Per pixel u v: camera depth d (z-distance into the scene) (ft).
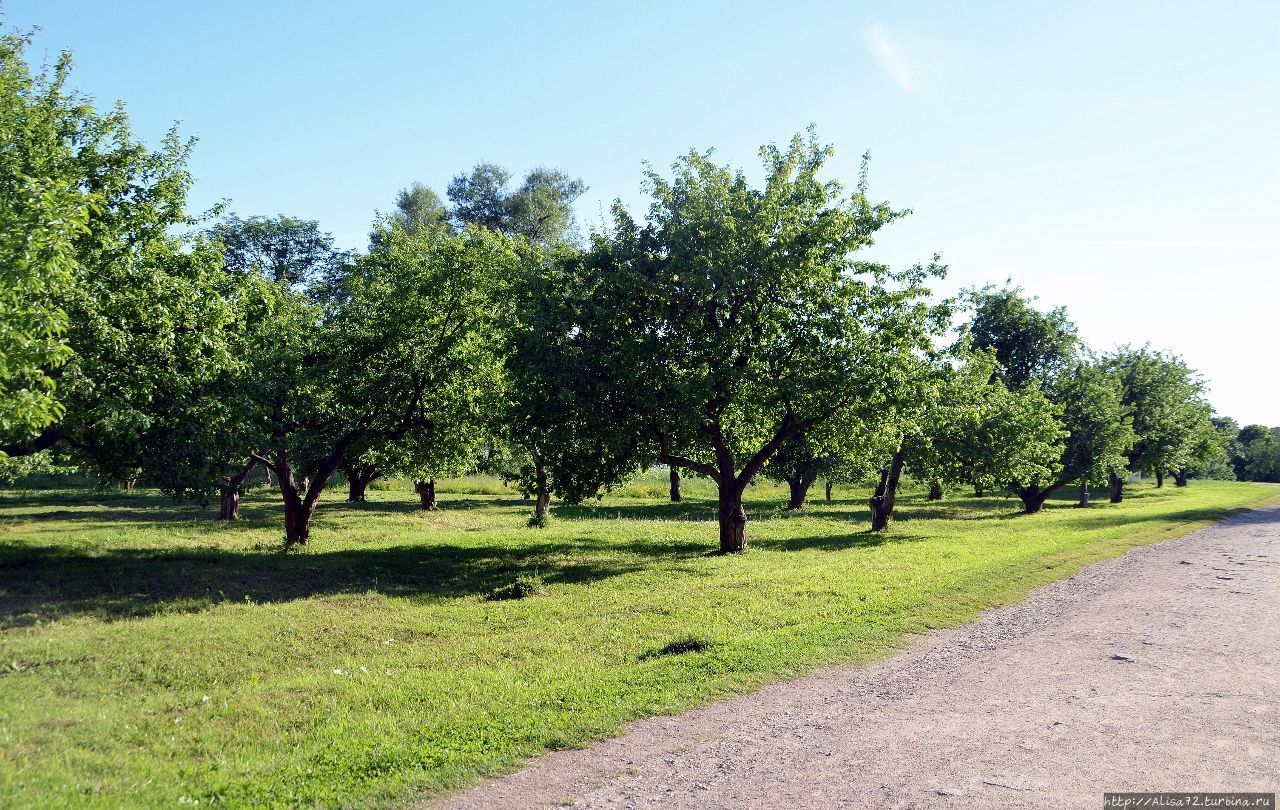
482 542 80.79
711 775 20.58
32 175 44.37
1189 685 27.27
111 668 33.50
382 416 77.82
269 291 72.54
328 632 41.04
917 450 99.45
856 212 69.77
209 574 56.80
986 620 39.42
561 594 51.62
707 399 62.75
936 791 18.89
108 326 49.08
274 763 22.68
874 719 24.77
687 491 182.19
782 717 25.30
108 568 57.00
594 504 145.38
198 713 27.73
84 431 51.11
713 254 65.46
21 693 29.30
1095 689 27.12
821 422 71.05
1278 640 33.50
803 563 62.95
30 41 52.24
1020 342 156.25
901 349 66.85
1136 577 51.42
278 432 75.41
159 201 57.67
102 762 22.34
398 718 26.73
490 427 79.10
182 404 54.44
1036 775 19.66
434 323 76.64
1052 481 127.54
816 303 66.74
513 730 24.40
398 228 86.38
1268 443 321.73
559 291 69.72
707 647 34.96
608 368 64.75
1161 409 159.33
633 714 25.89
